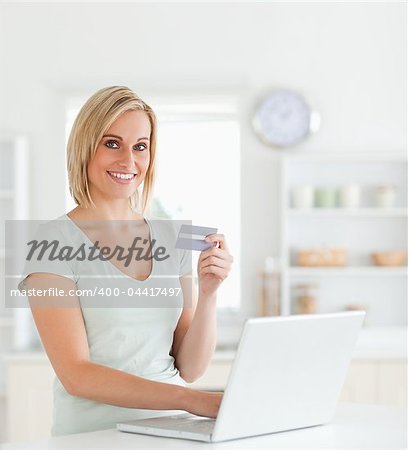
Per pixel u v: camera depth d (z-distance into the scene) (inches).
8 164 252.5
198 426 85.0
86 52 250.4
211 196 255.6
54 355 91.3
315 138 248.1
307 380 87.8
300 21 248.4
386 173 249.0
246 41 248.5
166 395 87.5
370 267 245.8
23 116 251.6
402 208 246.8
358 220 248.7
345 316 89.6
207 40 248.8
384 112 248.1
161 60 249.3
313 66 248.4
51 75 251.0
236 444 80.4
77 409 93.2
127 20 249.9
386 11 247.9
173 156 256.8
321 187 246.2
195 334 100.0
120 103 96.3
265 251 247.8
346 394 217.5
